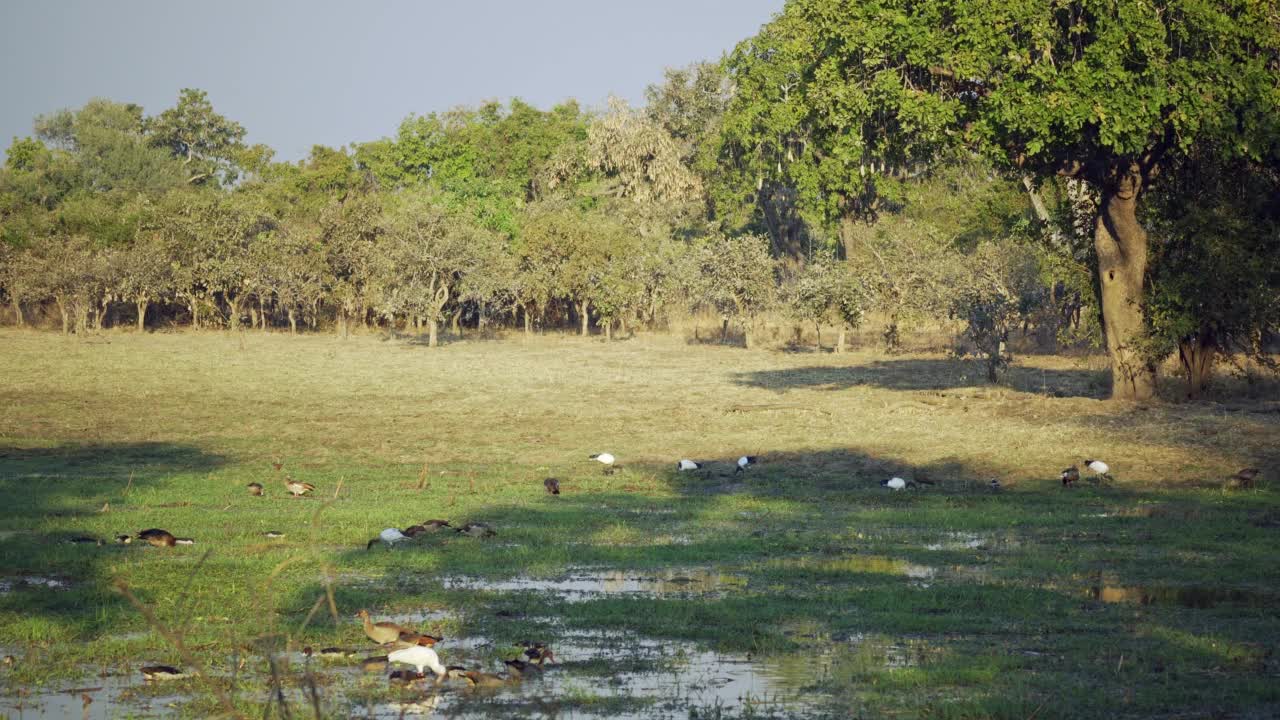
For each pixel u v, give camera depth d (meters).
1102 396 99.88
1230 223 83.44
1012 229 115.88
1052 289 145.50
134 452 73.00
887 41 84.69
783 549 43.81
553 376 134.50
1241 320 84.31
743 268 186.88
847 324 172.62
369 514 50.56
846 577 38.72
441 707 25.64
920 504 54.19
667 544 44.72
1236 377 95.12
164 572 38.88
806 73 101.25
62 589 36.31
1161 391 92.19
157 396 107.81
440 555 42.25
